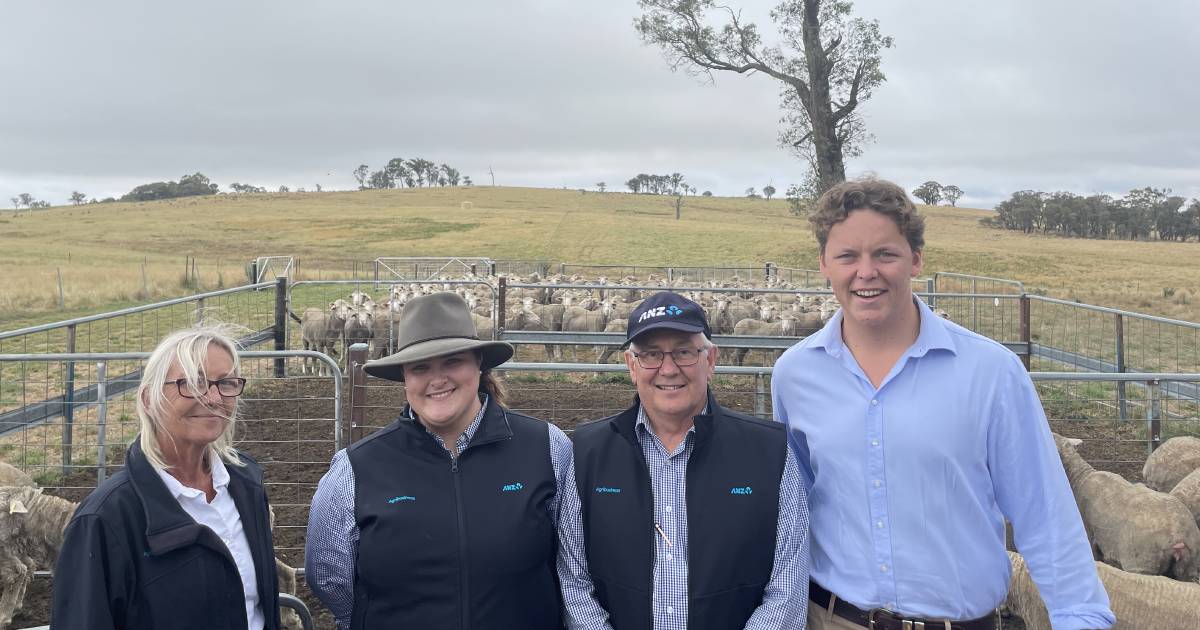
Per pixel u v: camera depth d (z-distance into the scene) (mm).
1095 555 6023
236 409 2971
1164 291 30703
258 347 14703
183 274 33406
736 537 2926
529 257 52500
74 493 7594
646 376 2980
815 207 3135
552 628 3193
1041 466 2852
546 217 87375
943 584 2869
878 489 2934
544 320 17703
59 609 2512
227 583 2783
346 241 66625
